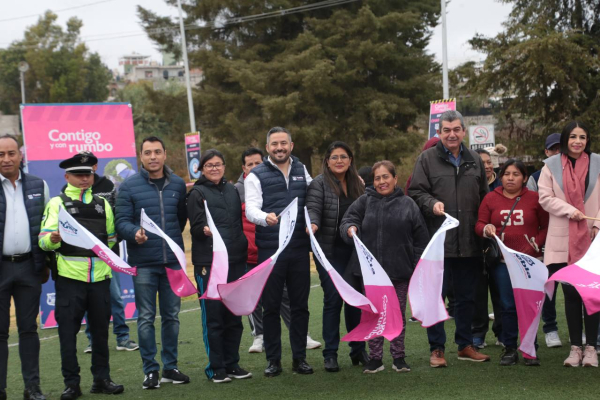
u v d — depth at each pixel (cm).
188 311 955
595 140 1939
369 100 2831
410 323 745
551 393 462
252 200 551
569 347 600
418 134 3036
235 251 553
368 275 517
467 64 2241
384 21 2742
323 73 2628
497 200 559
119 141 916
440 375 525
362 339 505
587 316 532
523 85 2052
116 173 913
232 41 3108
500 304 576
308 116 2906
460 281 570
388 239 541
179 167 4247
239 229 562
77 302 520
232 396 500
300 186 564
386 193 547
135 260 545
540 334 659
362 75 2878
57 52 5903
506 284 555
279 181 557
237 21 2973
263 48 2962
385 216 542
